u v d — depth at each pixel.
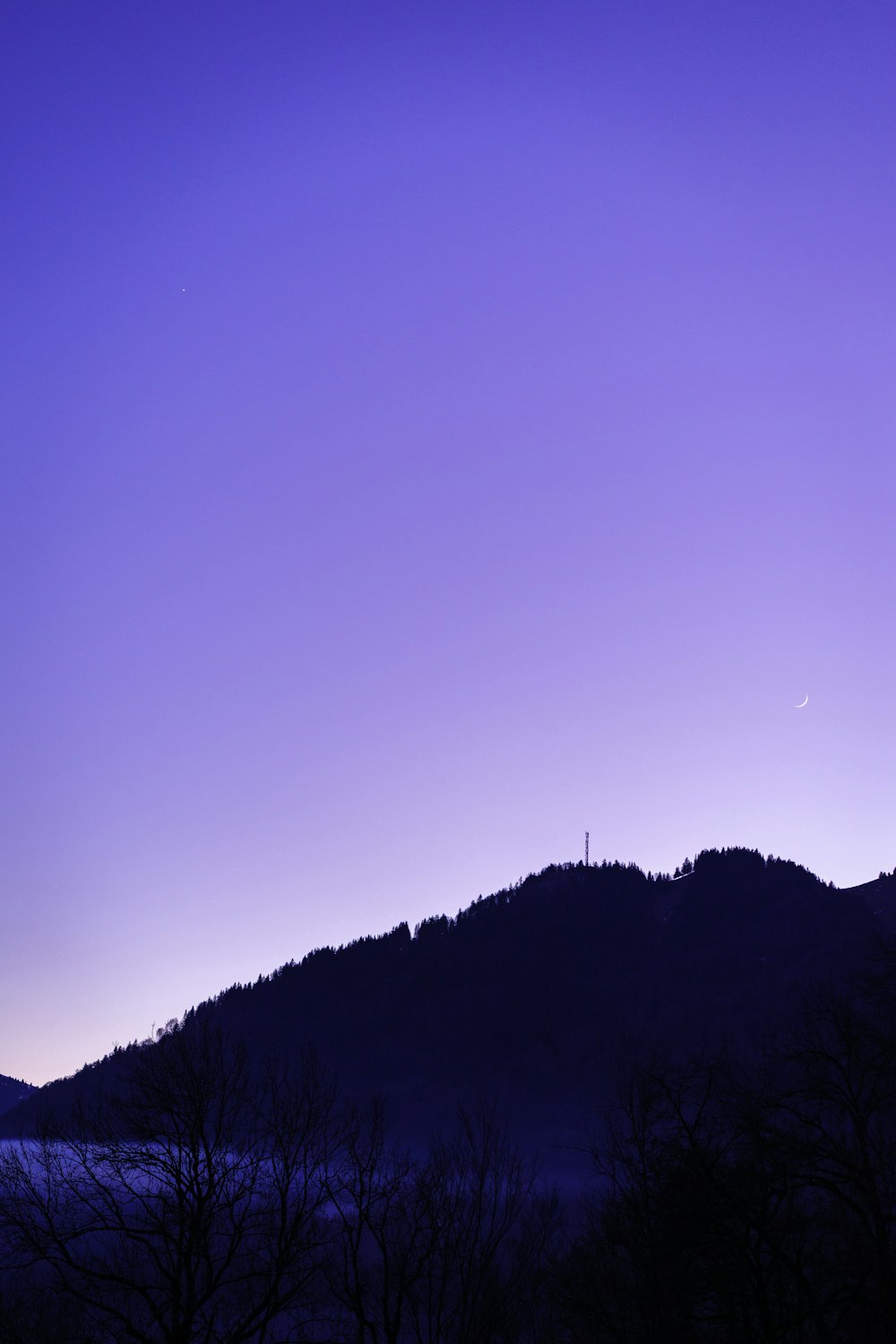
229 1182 29.06
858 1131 31.91
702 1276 32.16
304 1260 30.03
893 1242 31.53
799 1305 31.28
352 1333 30.81
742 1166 32.50
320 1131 31.89
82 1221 27.58
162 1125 28.98
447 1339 32.44
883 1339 29.58
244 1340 29.08
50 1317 27.45
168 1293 27.97
